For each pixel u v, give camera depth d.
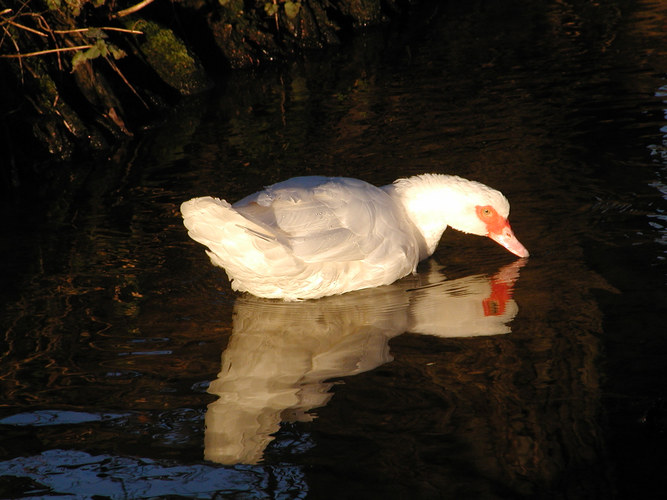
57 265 8.29
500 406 5.48
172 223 9.28
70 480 4.96
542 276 7.57
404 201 8.49
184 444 5.26
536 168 10.10
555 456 4.93
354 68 15.75
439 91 13.76
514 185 9.64
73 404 5.80
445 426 5.30
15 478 5.00
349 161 10.77
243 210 7.56
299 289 7.54
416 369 6.09
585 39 16.31
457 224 8.39
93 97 13.11
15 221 9.59
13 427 5.54
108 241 8.87
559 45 16.05
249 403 5.70
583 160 10.24
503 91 13.47
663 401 5.39
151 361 6.38
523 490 4.66
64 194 10.45
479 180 9.84
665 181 9.38
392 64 15.81
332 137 11.84
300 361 6.31
